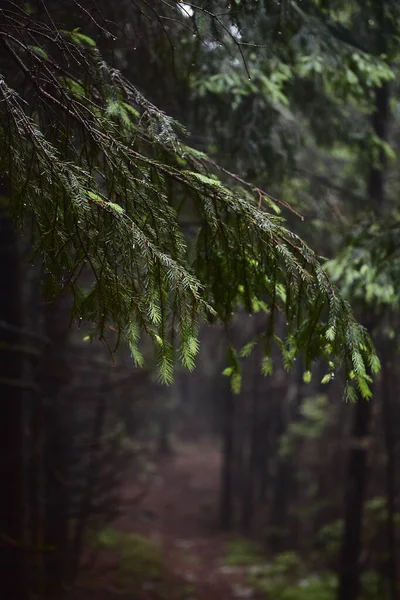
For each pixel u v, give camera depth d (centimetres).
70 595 938
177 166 309
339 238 684
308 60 451
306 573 1216
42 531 912
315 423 1207
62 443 952
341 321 256
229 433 1744
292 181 647
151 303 223
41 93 250
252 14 349
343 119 620
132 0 309
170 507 1883
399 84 682
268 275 266
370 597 981
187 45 435
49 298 246
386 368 773
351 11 527
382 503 961
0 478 695
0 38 251
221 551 1470
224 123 533
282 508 1474
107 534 1355
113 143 250
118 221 226
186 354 224
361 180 793
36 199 231
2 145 232
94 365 1042
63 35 309
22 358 726
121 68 474
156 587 1090
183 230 541
